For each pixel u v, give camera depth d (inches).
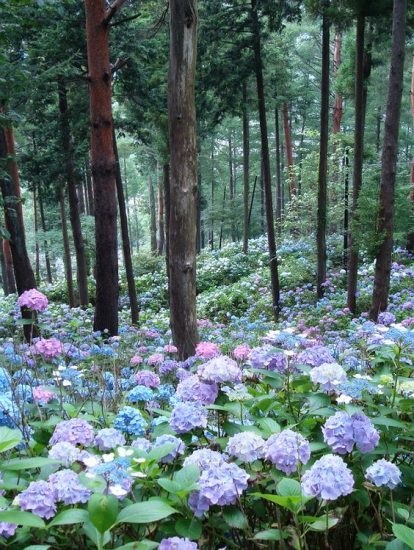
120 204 531.2
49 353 132.0
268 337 121.0
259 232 1397.6
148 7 488.1
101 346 219.5
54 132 558.9
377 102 933.2
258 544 72.1
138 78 476.4
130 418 85.1
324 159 510.3
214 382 94.9
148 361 167.0
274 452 74.2
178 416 83.4
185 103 254.1
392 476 71.3
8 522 58.8
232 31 491.2
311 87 1110.4
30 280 383.6
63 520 58.7
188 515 69.5
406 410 98.7
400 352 112.0
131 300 541.3
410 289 488.1
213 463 70.9
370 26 464.4
